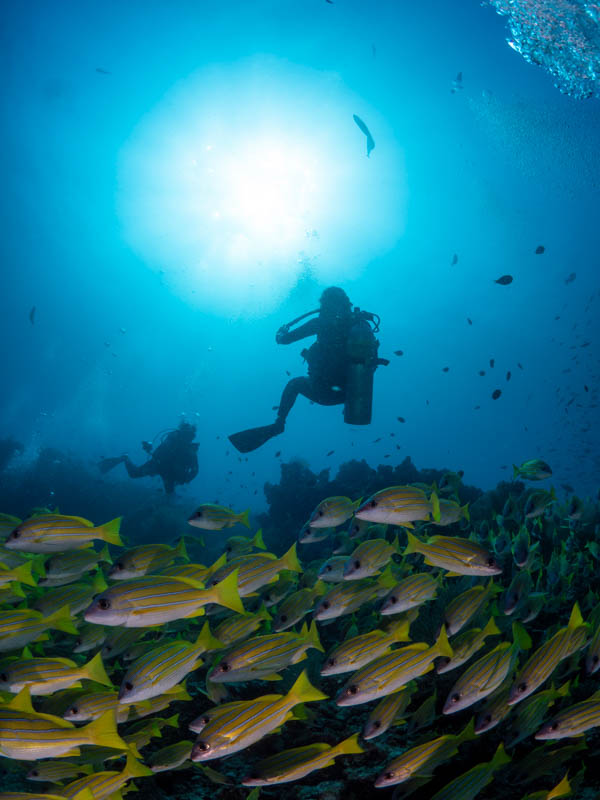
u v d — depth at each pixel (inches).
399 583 144.3
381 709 120.9
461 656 133.5
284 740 157.9
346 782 139.3
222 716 99.7
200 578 151.1
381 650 129.2
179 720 165.6
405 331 2406.5
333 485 514.3
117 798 104.7
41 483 727.1
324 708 176.6
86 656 188.2
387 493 159.8
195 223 2252.7
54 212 2274.9
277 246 2249.0
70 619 135.5
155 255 2329.0
